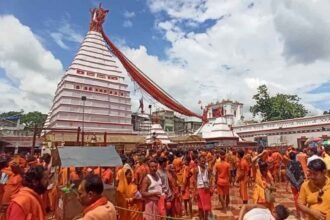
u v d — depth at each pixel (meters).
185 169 11.31
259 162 8.48
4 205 8.04
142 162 10.28
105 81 34.28
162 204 8.13
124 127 34.38
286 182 16.66
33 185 3.87
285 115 52.97
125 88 35.84
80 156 8.56
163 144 32.84
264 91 55.22
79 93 32.09
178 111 37.22
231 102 62.34
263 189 8.13
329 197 4.59
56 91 34.69
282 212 4.87
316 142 24.55
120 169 8.88
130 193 8.23
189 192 11.20
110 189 8.16
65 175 10.02
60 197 8.72
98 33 36.50
